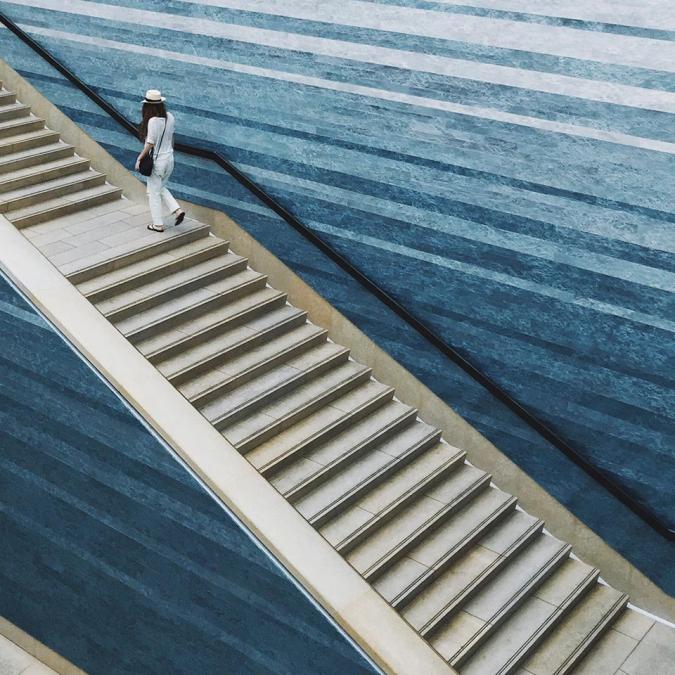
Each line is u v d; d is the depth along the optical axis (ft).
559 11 22.66
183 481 22.17
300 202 29.17
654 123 22.22
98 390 23.17
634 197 23.06
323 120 27.66
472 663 23.31
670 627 26.03
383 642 19.16
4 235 24.50
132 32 31.07
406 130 26.12
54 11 32.91
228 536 21.68
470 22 24.06
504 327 26.27
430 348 28.04
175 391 22.36
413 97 25.67
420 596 24.22
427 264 27.09
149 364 22.66
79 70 33.24
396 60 25.62
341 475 26.25
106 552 25.50
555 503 27.20
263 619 21.81
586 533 26.91
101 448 23.97
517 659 23.49
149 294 28.60
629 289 23.86
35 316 23.68
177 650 24.89
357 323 29.53
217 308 29.58
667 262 23.08
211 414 26.07
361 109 26.78
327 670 20.72
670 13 21.22
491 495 27.71
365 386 29.27
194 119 30.71
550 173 24.11
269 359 28.37
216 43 29.09
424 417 29.04
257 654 22.40
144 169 30.01
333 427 27.12
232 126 29.84
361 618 19.45
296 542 20.35
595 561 27.04
